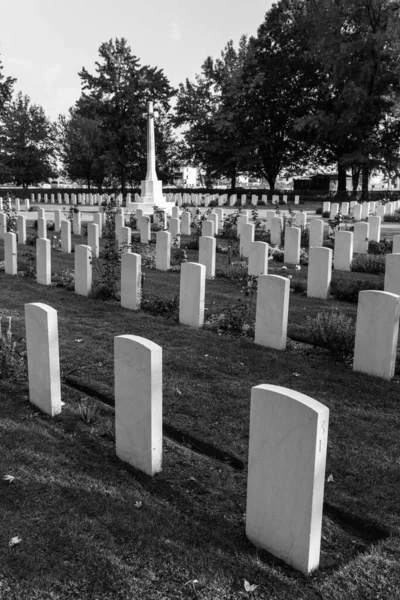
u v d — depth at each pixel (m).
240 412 5.31
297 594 2.99
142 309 9.54
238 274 12.31
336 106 38.16
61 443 4.68
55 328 5.09
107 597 2.95
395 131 39.47
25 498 3.84
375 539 3.55
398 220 27.16
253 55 46.44
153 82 52.44
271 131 48.00
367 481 4.14
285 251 14.51
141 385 4.08
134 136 51.44
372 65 34.62
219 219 22.77
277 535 3.27
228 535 3.51
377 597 2.98
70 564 3.19
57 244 18.03
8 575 3.10
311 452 3.01
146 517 3.64
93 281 11.12
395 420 5.20
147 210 31.52
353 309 9.46
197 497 3.93
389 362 6.21
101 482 4.07
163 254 13.50
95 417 5.17
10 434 4.80
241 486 4.10
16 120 60.16
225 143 48.41
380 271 13.11
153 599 2.94
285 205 39.81
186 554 3.28
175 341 7.59
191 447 4.73
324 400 5.64
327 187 53.91
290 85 45.50
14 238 12.65
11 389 5.79
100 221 22.44
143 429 4.14
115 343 4.24
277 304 7.19
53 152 63.88
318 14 34.91
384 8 33.03
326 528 3.61
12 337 7.59
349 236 13.39
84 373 6.36
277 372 6.43
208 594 2.97
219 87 48.94
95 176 60.91
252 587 3.02
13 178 61.66
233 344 7.48
